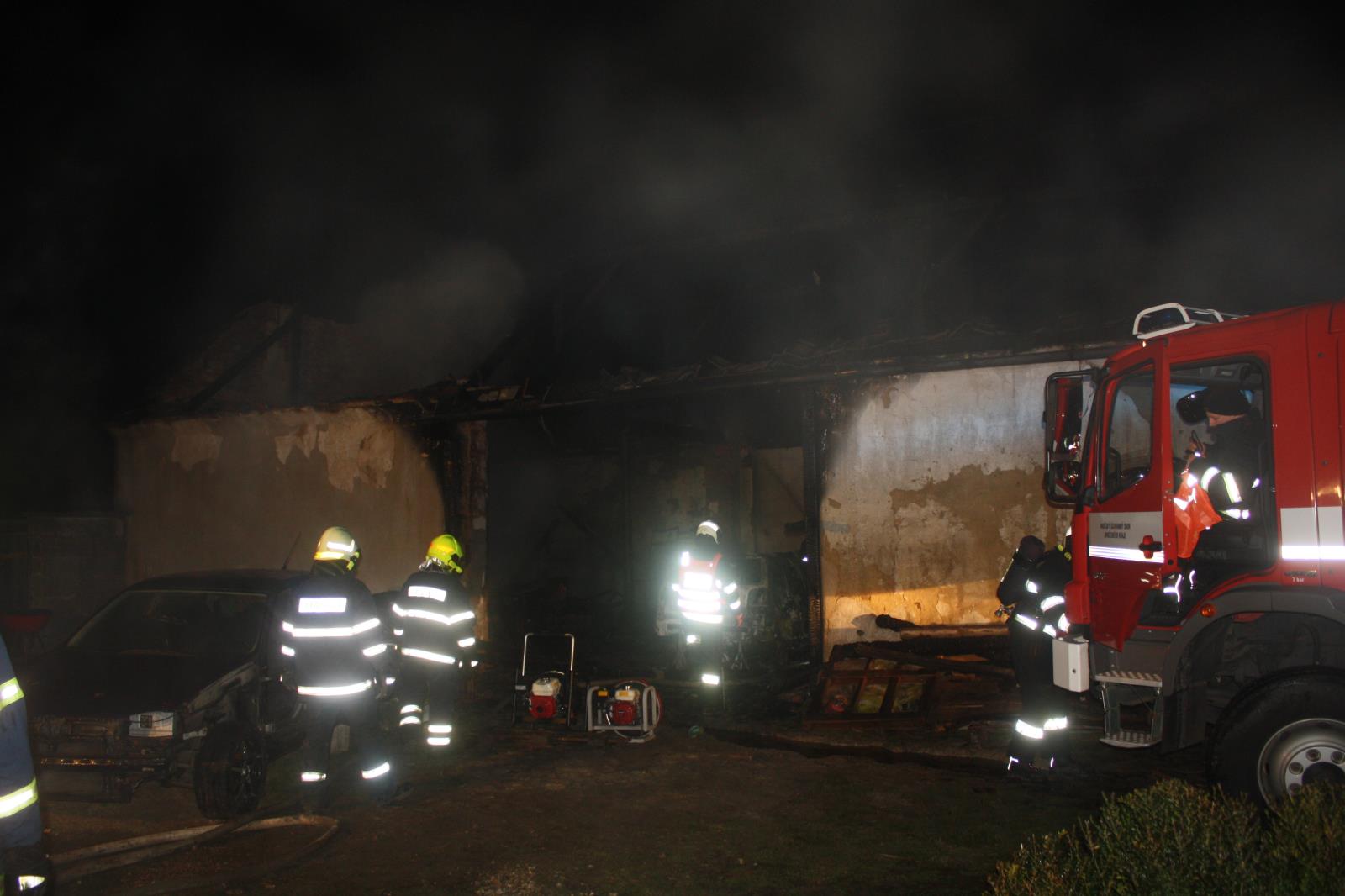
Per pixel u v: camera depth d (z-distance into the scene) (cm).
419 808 572
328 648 561
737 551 1226
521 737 757
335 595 564
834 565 977
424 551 1198
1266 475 487
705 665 845
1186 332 516
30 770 291
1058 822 531
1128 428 618
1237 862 302
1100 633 555
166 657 632
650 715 773
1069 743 690
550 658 1127
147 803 600
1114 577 548
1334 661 476
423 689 709
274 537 1300
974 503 934
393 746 724
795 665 1048
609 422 1714
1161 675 503
